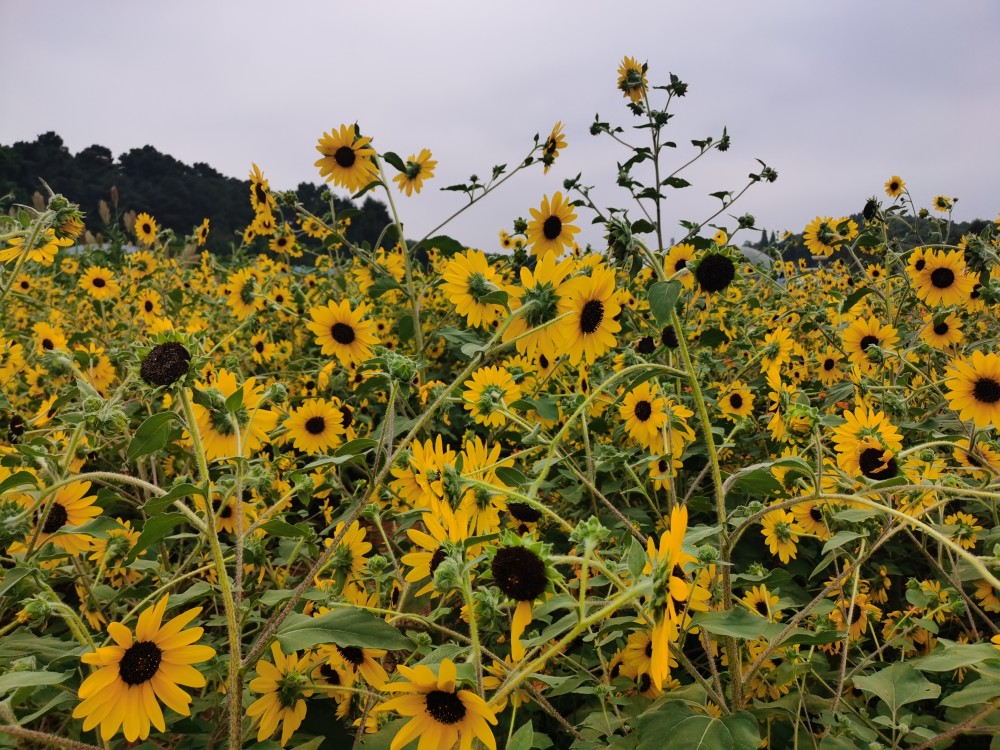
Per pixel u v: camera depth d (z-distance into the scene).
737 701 2.05
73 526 2.37
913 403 4.42
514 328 2.59
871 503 1.76
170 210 58.78
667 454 3.17
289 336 7.27
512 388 3.06
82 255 11.90
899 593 3.71
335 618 1.88
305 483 2.74
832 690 2.63
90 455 3.41
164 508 1.73
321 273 9.63
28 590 2.26
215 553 1.74
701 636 2.21
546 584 1.49
